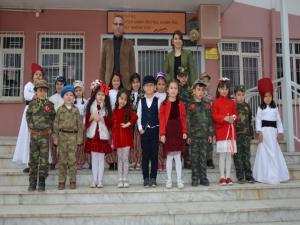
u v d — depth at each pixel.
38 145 4.39
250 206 4.04
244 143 4.94
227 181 4.67
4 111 7.62
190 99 5.03
